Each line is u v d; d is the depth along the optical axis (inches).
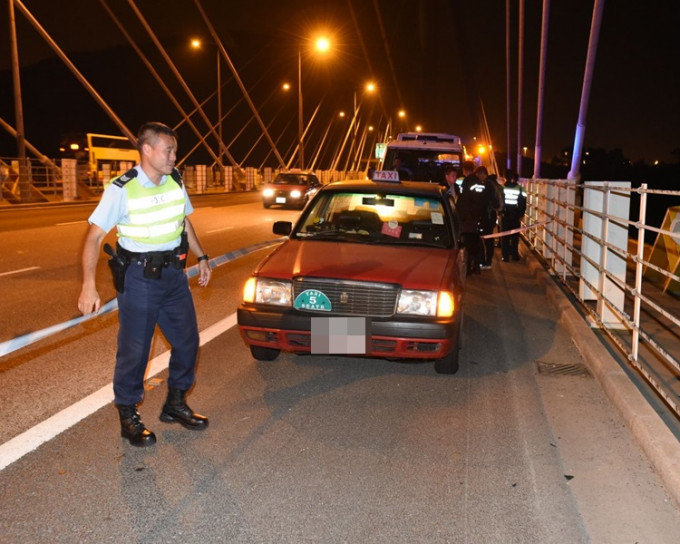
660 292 337.4
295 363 218.4
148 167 145.8
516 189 482.6
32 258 430.6
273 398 186.4
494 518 126.0
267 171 2203.5
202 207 1022.4
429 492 135.2
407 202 248.2
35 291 321.4
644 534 121.8
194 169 1715.1
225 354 226.2
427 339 189.8
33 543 113.6
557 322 289.0
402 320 190.7
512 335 264.7
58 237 551.8
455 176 402.3
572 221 381.4
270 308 197.5
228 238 576.1
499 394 194.2
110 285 339.6
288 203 953.5
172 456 148.0
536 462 149.6
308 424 168.7
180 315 158.9
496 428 168.7
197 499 129.7
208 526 120.5
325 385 198.5
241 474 140.6
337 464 146.6
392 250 221.3
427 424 170.6
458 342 208.7
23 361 212.5
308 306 194.9
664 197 1333.7
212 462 145.8
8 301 298.7
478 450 155.5
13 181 1031.6
